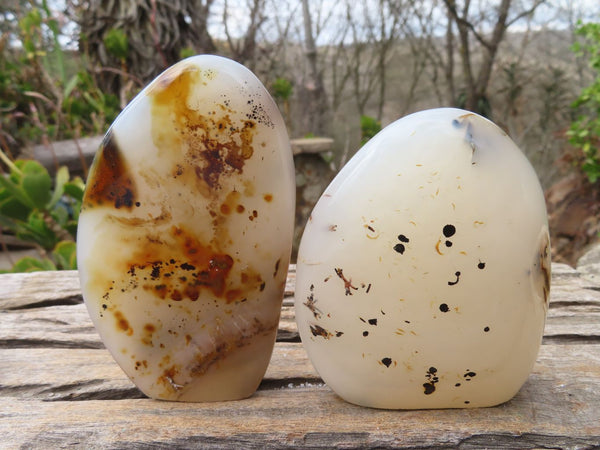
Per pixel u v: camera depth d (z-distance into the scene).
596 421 0.14
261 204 0.15
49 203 0.41
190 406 0.16
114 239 0.15
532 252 0.14
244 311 0.16
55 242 0.42
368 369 0.14
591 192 0.66
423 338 0.13
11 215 0.41
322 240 0.14
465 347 0.14
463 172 0.13
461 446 0.13
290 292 0.27
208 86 0.15
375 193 0.14
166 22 0.69
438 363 0.14
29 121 0.67
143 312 0.15
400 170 0.14
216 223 0.15
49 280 0.29
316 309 0.14
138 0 0.67
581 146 0.62
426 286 0.13
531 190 0.14
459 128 0.14
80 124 0.69
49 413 0.15
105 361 0.20
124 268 0.15
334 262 0.14
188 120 0.14
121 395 0.17
